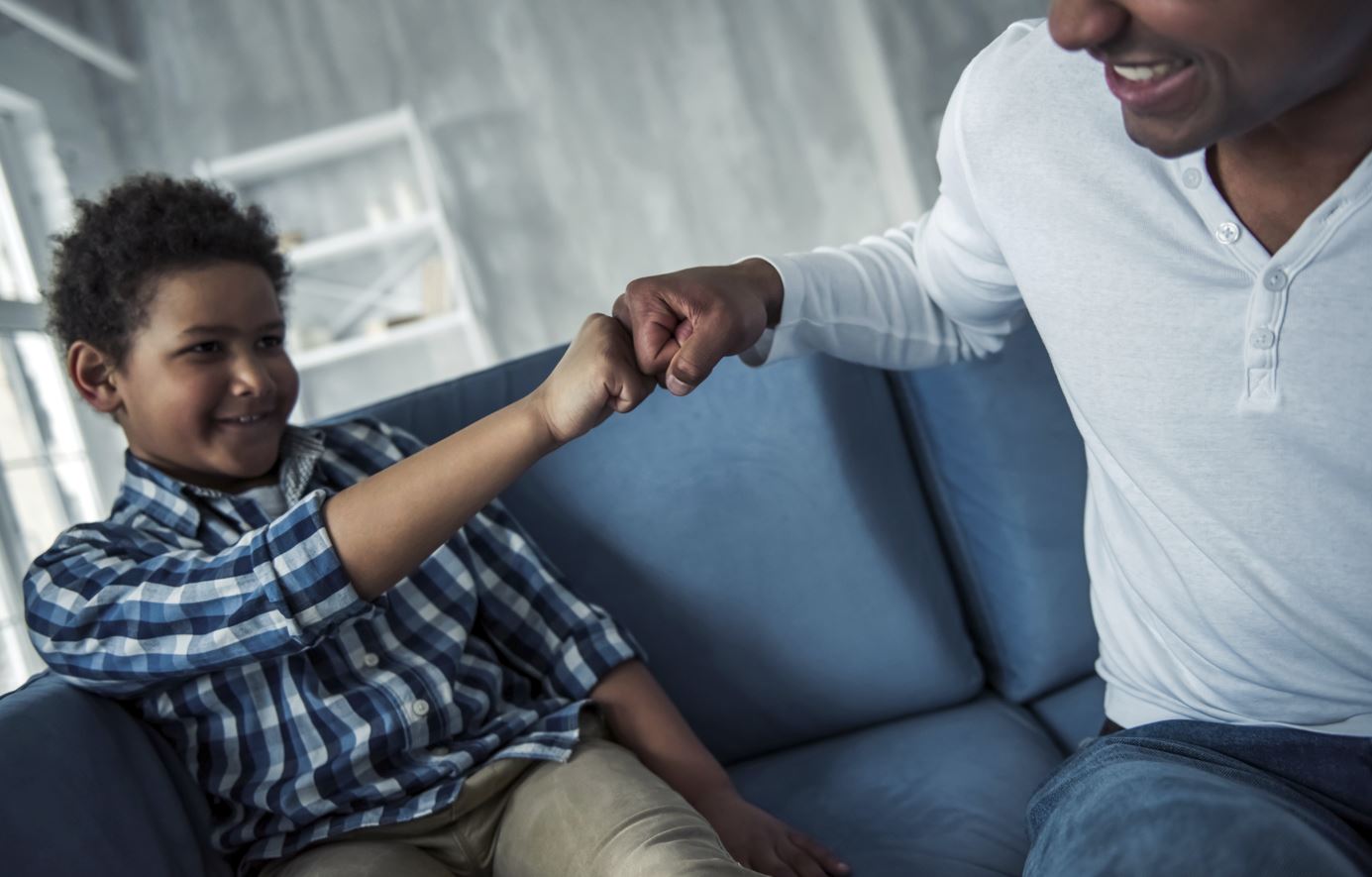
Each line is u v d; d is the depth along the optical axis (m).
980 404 1.15
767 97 4.88
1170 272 0.60
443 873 0.84
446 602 0.98
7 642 2.88
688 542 1.13
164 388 0.94
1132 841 0.48
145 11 4.69
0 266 3.69
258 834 0.88
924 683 1.14
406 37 4.79
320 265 4.81
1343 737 0.63
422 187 4.81
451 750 0.91
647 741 0.98
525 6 4.82
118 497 0.99
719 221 4.88
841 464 1.13
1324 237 0.53
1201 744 0.66
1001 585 1.17
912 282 0.84
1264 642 0.64
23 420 3.24
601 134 4.85
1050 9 0.46
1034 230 0.65
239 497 0.98
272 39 4.75
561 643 1.02
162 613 0.79
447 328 4.72
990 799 0.95
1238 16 0.42
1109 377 0.64
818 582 1.13
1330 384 0.56
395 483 0.75
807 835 0.92
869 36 4.46
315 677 0.89
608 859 0.77
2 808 0.68
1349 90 0.51
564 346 1.21
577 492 1.14
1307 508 0.59
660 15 4.85
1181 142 0.47
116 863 0.74
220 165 4.52
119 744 0.82
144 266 0.94
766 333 0.80
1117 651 0.78
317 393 4.80
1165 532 0.65
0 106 3.94
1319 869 0.43
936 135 4.75
